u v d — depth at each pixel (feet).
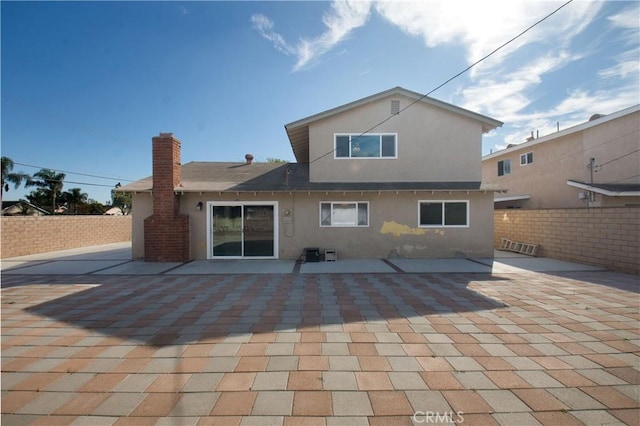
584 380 9.62
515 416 7.94
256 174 39.14
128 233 63.87
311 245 34.76
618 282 22.99
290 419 7.81
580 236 31.22
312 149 36.40
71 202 129.18
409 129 36.45
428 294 19.85
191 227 34.60
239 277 25.44
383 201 34.88
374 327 14.03
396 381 9.53
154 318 15.39
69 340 12.76
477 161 36.47
